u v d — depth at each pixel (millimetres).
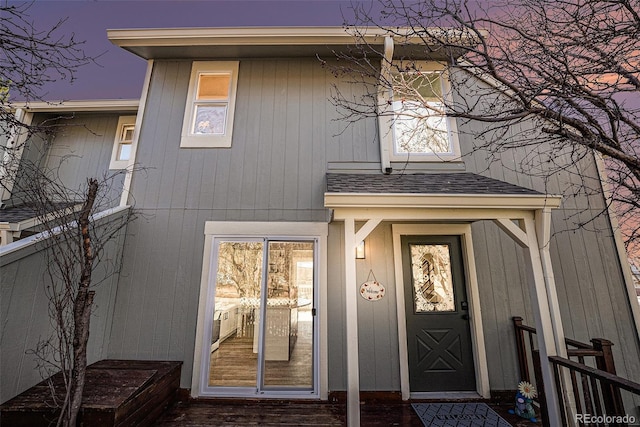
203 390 3521
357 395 2627
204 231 3969
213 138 4293
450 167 4230
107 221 3566
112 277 3686
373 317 3773
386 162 4164
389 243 4004
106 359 3533
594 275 3861
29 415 2246
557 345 2674
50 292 2768
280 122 4367
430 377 3713
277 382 3570
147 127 4324
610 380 2064
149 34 4195
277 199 4094
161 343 3652
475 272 3902
